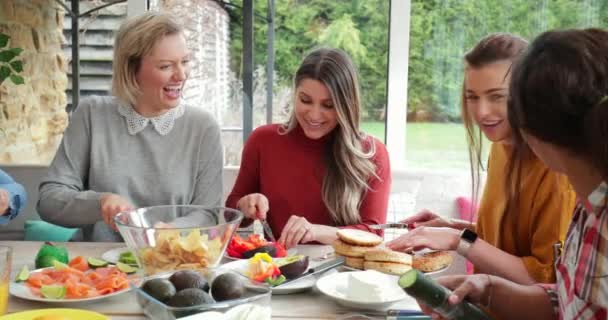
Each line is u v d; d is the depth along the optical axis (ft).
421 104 10.05
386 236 8.32
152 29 6.54
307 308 4.27
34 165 8.99
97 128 6.89
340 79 6.50
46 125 10.28
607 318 2.88
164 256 4.21
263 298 3.76
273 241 6.19
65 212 6.37
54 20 10.17
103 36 10.23
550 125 2.60
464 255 4.93
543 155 2.77
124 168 6.85
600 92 2.51
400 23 9.81
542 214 4.74
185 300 3.62
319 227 5.96
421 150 10.15
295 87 6.75
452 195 9.02
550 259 4.65
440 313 3.38
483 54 4.75
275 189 7.02
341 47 10.07
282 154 7.04
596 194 2.68
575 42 2.61
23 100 10.07
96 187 6.84
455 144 10.07
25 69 10.11
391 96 10.01
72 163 6.84
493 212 5.42
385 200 6.92
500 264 4.75
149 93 6.73
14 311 4.08
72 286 4.28
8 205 6.23
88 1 10.18
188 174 7.02
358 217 6.77
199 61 10.24
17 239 8.83
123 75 6.70
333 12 10.02
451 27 9.84
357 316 4.00
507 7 9.71
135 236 4.25
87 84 10.35
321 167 6.91
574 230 3.30
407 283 3.28
